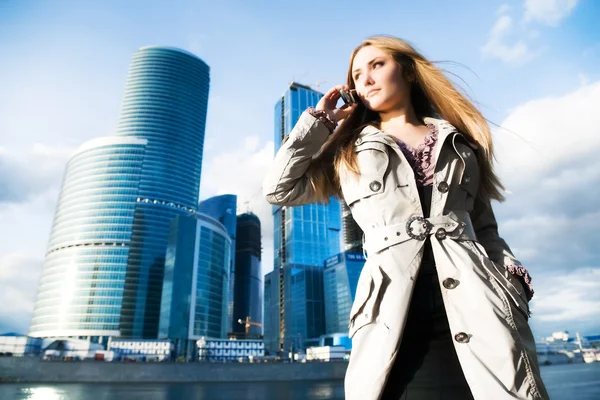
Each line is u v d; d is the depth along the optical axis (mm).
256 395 35531
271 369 66625
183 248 141625
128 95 180000
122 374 58688
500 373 1026
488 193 1615
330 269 151750
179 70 188250
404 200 1330
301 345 143125
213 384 56281
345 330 135500
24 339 65188
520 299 1213
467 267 1202
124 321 140875
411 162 1443
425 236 1255
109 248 150625
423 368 1143
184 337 128625
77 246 150750
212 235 152500
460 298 1159
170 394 36625
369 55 1687
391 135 1604
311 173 1661
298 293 155125
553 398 21938
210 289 143500
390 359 1100
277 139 186125
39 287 152250
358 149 1502
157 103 179125
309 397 33094
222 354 109938
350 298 137375
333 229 175000
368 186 1392
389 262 1247
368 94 1649
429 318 1217
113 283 145500
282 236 175000
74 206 158625
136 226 156250
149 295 148125
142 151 167750
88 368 57469
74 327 136875
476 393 1016
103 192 158875
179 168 173500
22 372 54500
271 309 169125
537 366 1121
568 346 110750
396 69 1655
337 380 67125
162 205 163750
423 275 1263
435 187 1352
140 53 188125
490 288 1165
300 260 162000
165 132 175500
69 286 143750
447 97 1682
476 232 1588
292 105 181250
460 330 1107
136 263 150375
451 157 1435
